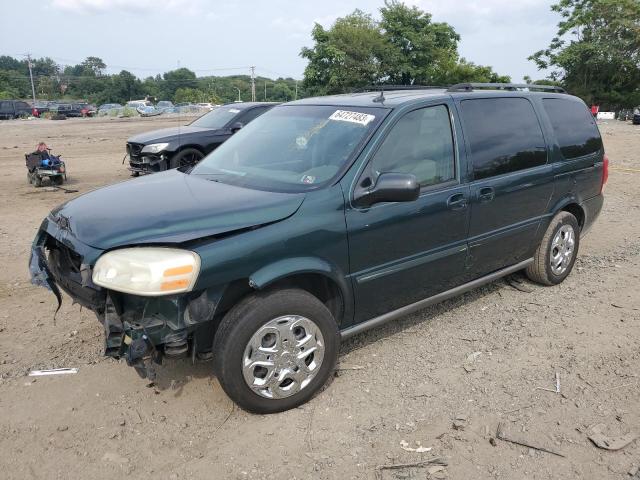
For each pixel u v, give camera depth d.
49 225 3.47
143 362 2.92
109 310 2.95
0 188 10.73
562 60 48.19
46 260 3.50
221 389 3.56
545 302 4.92
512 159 4.50
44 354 4.01
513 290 5.22
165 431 3.15
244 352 3.06
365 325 3.73
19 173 12.77
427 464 2.87
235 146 4.34
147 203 3.29
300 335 3.28
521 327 4.43
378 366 3.84
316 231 3.26
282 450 2.98
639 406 3.36
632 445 3.01
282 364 3.21
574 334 4.30
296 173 3.64
